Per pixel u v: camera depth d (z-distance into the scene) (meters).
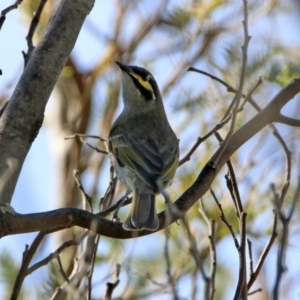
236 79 15.01
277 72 14.45
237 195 9.27
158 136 12.98
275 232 9.18
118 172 12.21
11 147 9.15
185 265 13.52
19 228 8.86
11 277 13.36
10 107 9.36
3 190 8.91
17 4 10.28
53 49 9.62
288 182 9.65
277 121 10.39
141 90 13.89
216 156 10.00
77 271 9.81
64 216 9.12
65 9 9.80
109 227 9.43
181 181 15.02
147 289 13.27
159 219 10.12
